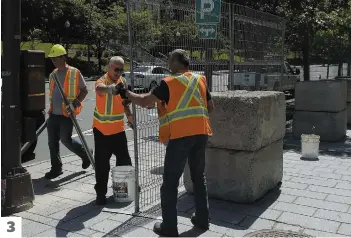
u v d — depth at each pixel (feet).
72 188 19.74
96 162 17.21
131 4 15.47
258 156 17.37
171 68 14.46
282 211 16.43
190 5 18.10
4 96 16.53
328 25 46.03
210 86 19.76
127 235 14.24
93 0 126.00
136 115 16.11
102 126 17.02
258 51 25.20
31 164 24.52
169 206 13.94
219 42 20.36
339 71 59.00
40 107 18.45
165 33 16.85
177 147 13.70
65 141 21.12
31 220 15.70
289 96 57.41
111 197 18.34
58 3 113.70
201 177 14.56
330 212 16.29
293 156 26.08
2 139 16.58
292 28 44.42
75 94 20.51
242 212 16.33
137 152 16.11
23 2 111.45
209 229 14.67
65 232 14.56
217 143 17.35
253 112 16.60
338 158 25.52
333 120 30.86
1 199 16.30
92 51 133.39
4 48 16.51
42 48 121.70
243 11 22.68
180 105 13.70
